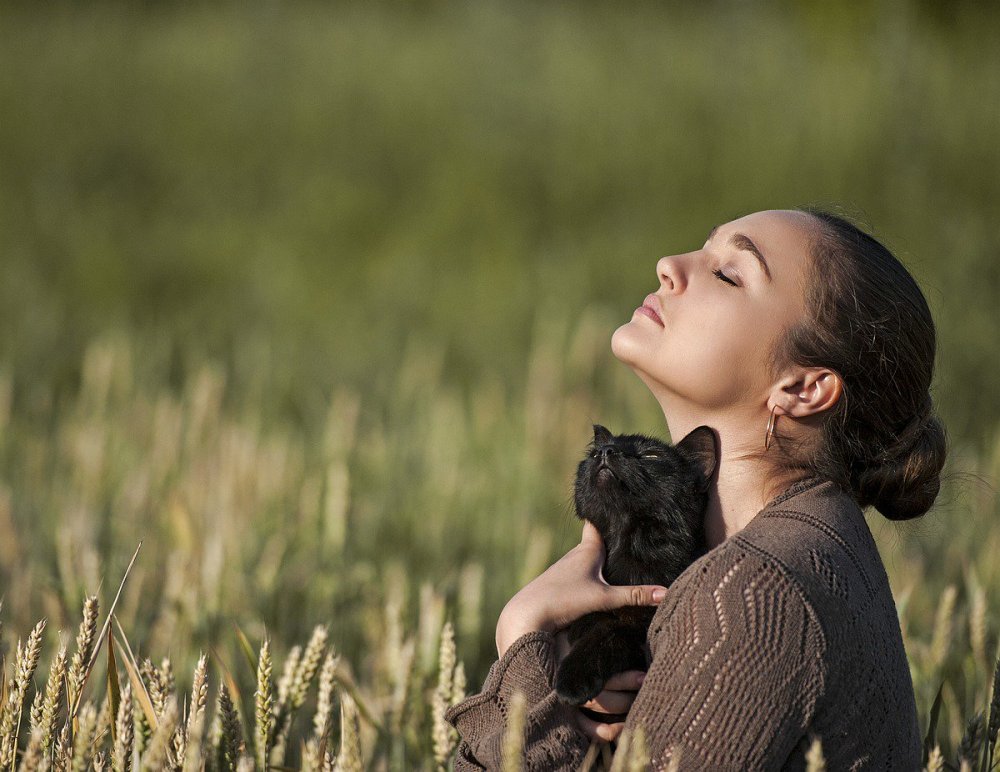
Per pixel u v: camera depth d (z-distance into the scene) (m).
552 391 10.16
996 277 13.88
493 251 16.16
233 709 2.84
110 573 5.44
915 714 2.86
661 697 2.62
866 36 20.17
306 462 8.38
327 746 2.92
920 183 16.47
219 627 4.84
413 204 17.55
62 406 10.16
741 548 2.67
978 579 5.55
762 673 2.54
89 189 17.86
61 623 4.39
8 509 6.06
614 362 11.32
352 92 20.00
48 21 22.42
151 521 6.54
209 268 15.89
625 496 3.18
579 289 14.47
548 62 20.42
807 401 2.98
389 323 14.05
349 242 16.84
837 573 2.66
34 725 2.83
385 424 10.66
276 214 17.56
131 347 12.28
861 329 2.96
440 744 3.26
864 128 17.33
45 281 14.95
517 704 2.17
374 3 25.28
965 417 10.41
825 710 2.59
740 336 2.96
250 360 12.80
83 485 7.17
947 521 7.07
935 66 18.91
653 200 17.12
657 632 2.74
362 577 5.98
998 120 17.33
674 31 22.19
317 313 14.56
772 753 2.53
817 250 3.01
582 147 17.95
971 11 21.03
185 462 7.82
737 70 19.64
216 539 5.26
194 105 19.72
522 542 6.50
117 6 24.48
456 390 11.71
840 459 3.01
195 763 2.54
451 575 5.63
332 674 3.02
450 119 19.20
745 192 16.72
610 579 3.25
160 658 4.45
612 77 19.75
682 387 3.05
